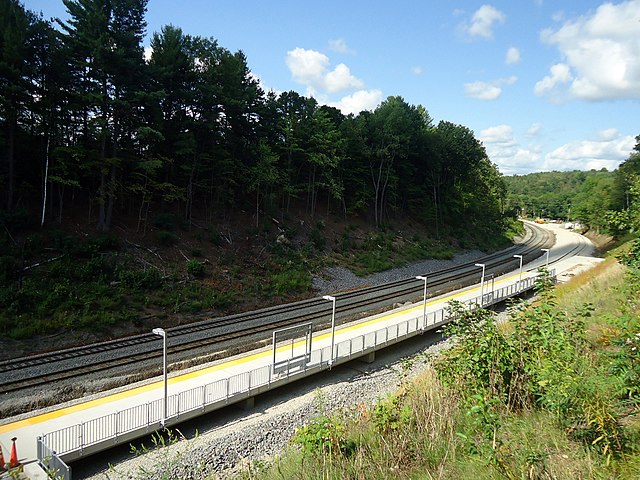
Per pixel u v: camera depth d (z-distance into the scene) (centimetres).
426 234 6694
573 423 734
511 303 1130
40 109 3091
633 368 674
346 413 1246
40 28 3080
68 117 3416
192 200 4419
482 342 916
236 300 3312
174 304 2997
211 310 3105
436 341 2988
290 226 4956
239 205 4781
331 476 786
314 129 5406
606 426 667
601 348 1063
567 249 7900
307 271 4178
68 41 3045
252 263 3941
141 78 3331
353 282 4331
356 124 6134
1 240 2806
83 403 1744
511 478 605
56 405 1727
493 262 6078
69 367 2067
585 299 1834
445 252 6162
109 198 3409
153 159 3475
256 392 1962
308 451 915
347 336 2711
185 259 3541
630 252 1367
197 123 3897
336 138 5544
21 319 2394
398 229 6394
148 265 3253
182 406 1738
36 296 2538
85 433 1505
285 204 5450
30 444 1452
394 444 842
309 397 2089
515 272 5444
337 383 2292
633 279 1301
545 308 970
